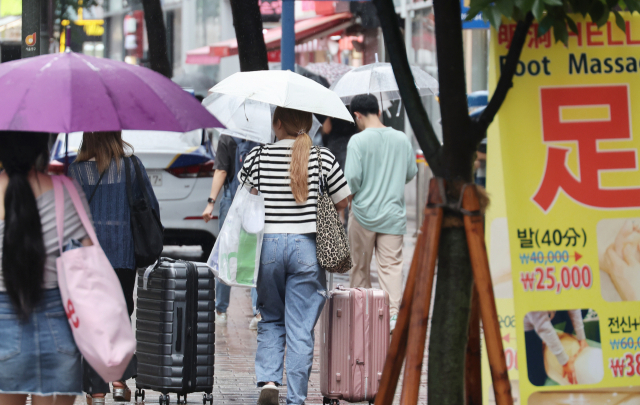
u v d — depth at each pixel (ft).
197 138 114.11
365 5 199.93
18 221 37.60
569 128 42.63
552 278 42.39
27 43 72.23
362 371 57.52
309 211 54.80
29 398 58.39
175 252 141.18
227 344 80.53
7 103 37.42
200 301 58.08
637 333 43.06
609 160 42.86
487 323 38.34
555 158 42.47
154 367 57.57
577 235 42.55
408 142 75.31
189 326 57.57
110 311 38.22
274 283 55.42
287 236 54.54
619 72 43.09
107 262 39.06
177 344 57.36
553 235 42.39
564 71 42.70
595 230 42.70
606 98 42.93
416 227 159.33
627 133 43.01
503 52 42.39
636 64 43.24
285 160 55.06
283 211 54.80
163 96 40.50
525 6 36.24
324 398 58.90
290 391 54.65
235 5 72.02
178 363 57.31
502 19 41.75
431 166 39.78
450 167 38.99
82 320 37.81
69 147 107.76
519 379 42.14
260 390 58.39
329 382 57.67
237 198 54.80
